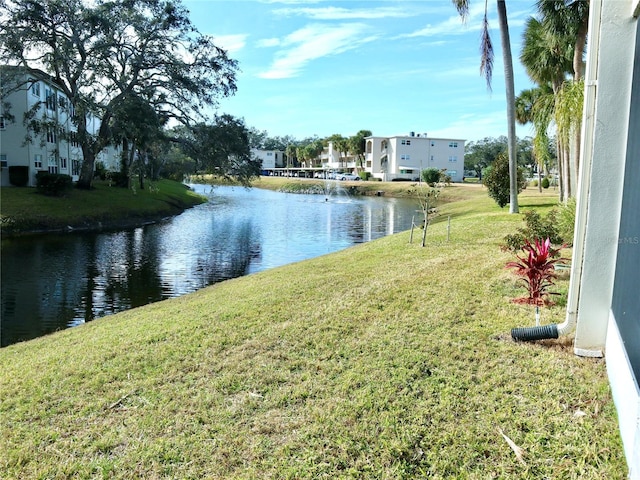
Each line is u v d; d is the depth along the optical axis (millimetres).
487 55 14523
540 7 12852
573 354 3900
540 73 16344
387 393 3486
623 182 3473
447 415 3127
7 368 4938
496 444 2793
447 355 4074
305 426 3158
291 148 98938
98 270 13008
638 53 3014
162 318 6441
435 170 45312
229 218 26141
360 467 2711
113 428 3322
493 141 79750
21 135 25844
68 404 3750
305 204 36344
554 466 2551
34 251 15906
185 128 27266
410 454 2785
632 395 2438
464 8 13602
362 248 12719
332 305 5980
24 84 24844
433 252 9820
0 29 22125
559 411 3053
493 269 7332
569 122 10258
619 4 3402
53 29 23391
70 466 2898
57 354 5164
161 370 4285
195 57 26141
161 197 31234
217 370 4188
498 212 16547
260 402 3537
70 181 24562
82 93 25234
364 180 61312
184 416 3412
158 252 15781
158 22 24641
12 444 3195
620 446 2635
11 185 25484
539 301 5426
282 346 4648
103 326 6668
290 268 10289
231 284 9344
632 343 2566
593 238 3701
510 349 4090
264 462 2814
